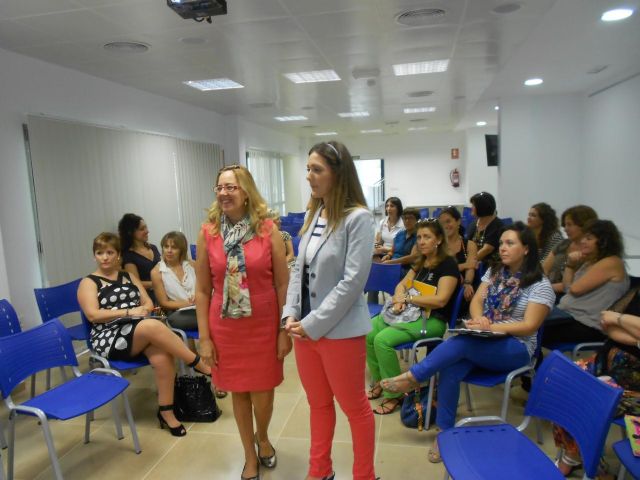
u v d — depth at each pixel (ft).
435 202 42.34
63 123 13.70
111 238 9.62
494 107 26.78
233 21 10.69
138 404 9.86
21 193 12.42
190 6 8.61
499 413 8.79
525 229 7.77
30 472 7.51
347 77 17.20
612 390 4.54
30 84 12.85
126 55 13.08
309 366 5.98
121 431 8.48
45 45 11.82
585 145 22.66
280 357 6.80
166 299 11.05
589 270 8.48
